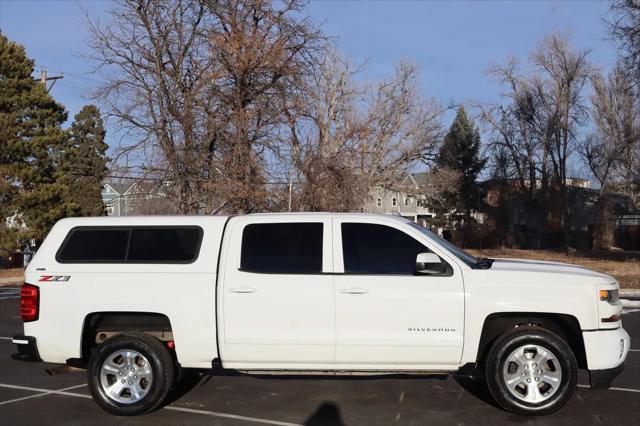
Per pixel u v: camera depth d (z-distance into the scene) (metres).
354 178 22.78
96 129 39.41
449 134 56.38
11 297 20.45
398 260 6.29
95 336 6.65
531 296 6.05
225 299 6.23
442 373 6.21
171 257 6.41
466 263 6.30
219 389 7.36
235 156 19.58
